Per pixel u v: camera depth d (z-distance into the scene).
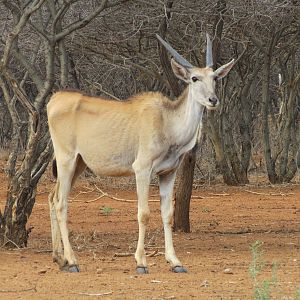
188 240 32.31
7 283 22.44
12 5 31.44
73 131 24.97
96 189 51.50
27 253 28.64
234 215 41.44
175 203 34.91
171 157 24.62
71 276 23.56
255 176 61.75
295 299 19.89
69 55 49.41
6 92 30.61
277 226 37.31
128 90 62.28
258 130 72.50
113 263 26.39
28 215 29.94
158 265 26.00
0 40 33.41
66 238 24.77
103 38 38.31
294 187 54.97
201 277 23.34
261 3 33.81
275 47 52.88
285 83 57.69
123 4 34.03
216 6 33.00
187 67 24.45
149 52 44.22
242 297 20.42
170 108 24.48
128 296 20.56
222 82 56.06
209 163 59.69
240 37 45.34
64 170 25.05
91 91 56.50
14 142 30.16
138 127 24.33
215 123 54.28
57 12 31.25
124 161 24.61
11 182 29.70
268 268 25.12
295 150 57.72
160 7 31.86
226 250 29.48
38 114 28.97
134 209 43.34
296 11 40.44
